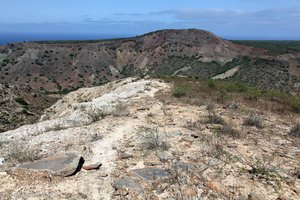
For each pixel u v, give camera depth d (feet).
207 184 18.63
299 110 46.34
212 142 26.61
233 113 41.06
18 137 31.86
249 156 23.73
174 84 81.97
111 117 37.96
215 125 32.42
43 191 18.07
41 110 138.21
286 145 27.30
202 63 386.32
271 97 59.67
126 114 39.04
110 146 25.93
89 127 32.65
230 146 25.75
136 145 26.07
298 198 17.37
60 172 20.08
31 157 23.04
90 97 110.32
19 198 17.21
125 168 21.36
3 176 19.97
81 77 407.85
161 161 22.36
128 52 473.26
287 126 35.17
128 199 17.24
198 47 437.17
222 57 403.95
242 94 62.85
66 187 18.62
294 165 22.27
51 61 422.41
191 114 39.50
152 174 19.95
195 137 28.22
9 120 104.27
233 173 20.38
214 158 22.86
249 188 18.31
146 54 451.53
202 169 20.74
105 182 19.30
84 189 18.38
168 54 433.07
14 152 24.48
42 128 35.17
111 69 443.32
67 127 34.47
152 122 34.83
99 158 23.20
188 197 17.21
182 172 20.29
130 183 18.84
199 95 57.88
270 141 28.27
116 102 49.96
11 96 134.51
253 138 28.84
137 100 51.83
